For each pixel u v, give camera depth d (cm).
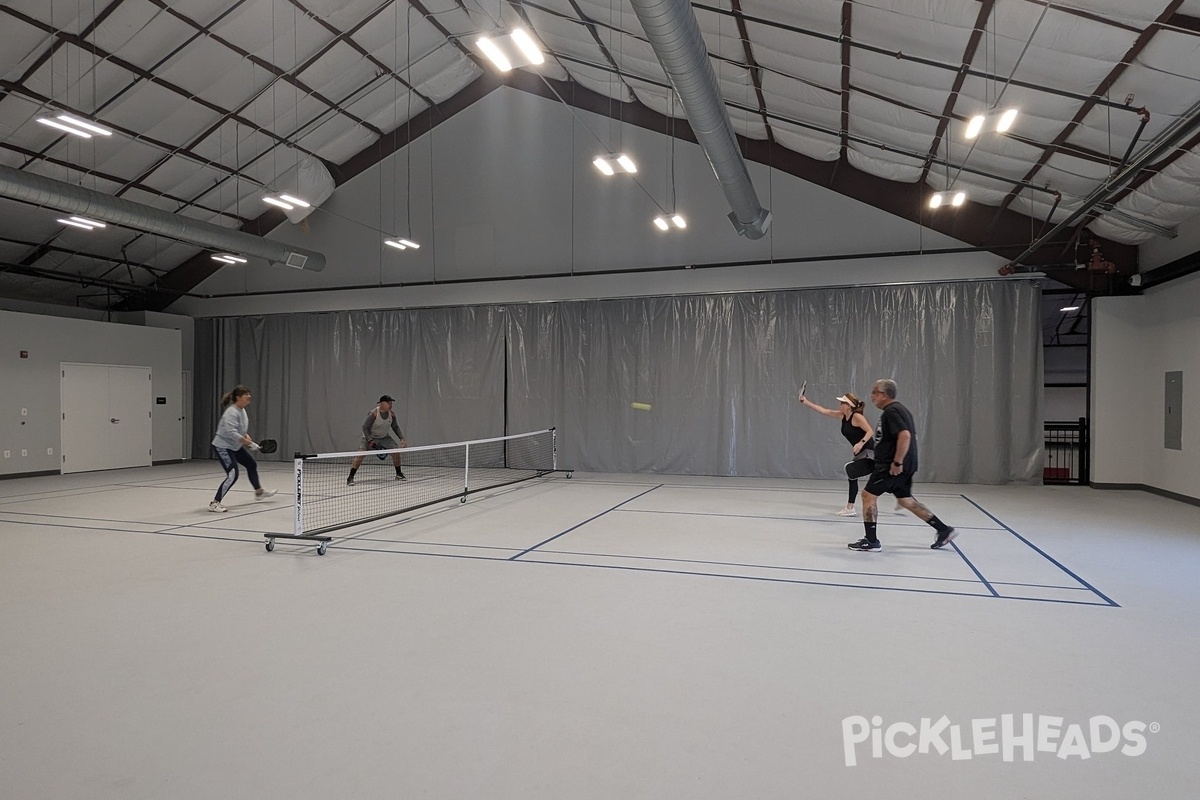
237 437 820
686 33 528
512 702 300
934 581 495
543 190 1281
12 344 1192
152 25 859
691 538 650
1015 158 823
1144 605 438
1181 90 577
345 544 625
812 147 1073
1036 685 316
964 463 1088
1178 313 909
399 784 236
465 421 1349
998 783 237
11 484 1100
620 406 1259
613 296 1245
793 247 1150
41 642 375
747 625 399
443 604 442
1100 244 1025
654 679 324
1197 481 860
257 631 392
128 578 508
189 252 1466
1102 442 1029
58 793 231
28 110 933
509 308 1326
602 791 231
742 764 249
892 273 1108
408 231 1359
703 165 1196
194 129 1073
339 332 1433
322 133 1239
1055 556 574
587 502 887
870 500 596
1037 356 1061
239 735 272
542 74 1248
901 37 640
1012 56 608
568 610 429
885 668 337
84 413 1298
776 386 1175
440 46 1129
